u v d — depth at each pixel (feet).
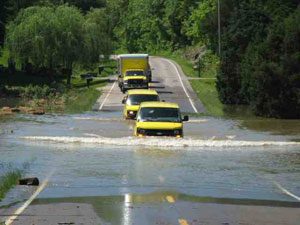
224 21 545.44
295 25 271.90
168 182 89.76
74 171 100.78
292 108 265.75
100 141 147.74
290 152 133.39
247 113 278.05
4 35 460.96
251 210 69.51
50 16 403.95
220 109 294.87
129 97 215.92
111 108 266.57
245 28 347.15
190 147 139.44
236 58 332.80
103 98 313.12
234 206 71.77
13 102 305.53
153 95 215.51
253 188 86.07
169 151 130.82
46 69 463.83
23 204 72.13
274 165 111.45
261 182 91.86
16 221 62.49
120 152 128.16
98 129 180.86
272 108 266.16
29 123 200.23
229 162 114.83
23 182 87.15
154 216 65.10
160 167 106.22
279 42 273.75
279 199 77.25
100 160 114.93
